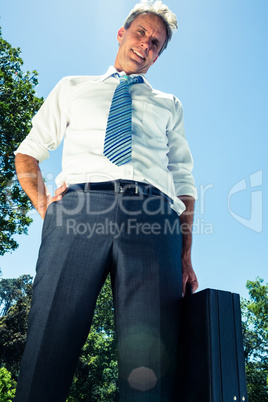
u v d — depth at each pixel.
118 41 1.92
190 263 1.43
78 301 1.01
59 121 1.58
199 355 0.96
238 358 0.96
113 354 27.08
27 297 45.06
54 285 1.01
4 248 11.12
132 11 1.80
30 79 12.83
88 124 1.37
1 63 12.54
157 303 1.01
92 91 1.49
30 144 1.56
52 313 0.98
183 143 1.69
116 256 1.07
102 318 27.62
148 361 0.95
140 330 0.97
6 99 12.08
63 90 1.57
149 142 1.39
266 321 24.70
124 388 0.94
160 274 1.05
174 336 1.01
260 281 24.09
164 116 1.54
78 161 1.27
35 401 0.90
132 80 1.58
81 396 26.53
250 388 27.36
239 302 1.04
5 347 39.03
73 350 0.99
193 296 1.07
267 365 27.83
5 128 11.47
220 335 0.95
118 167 1.21
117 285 1.04
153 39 1.73
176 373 1.05
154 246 1.10
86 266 1.05
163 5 1.78
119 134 1.28
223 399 0.87
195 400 0.93
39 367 0.93
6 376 30.55
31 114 12.38
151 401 0.91
